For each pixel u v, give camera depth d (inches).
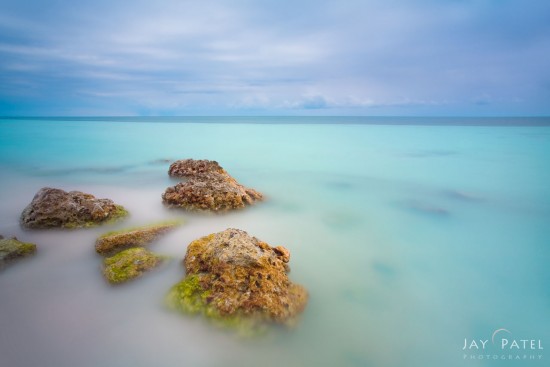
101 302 272.7
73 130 2145.7
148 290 287.3
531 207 587.5
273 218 496.7
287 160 1035.3
